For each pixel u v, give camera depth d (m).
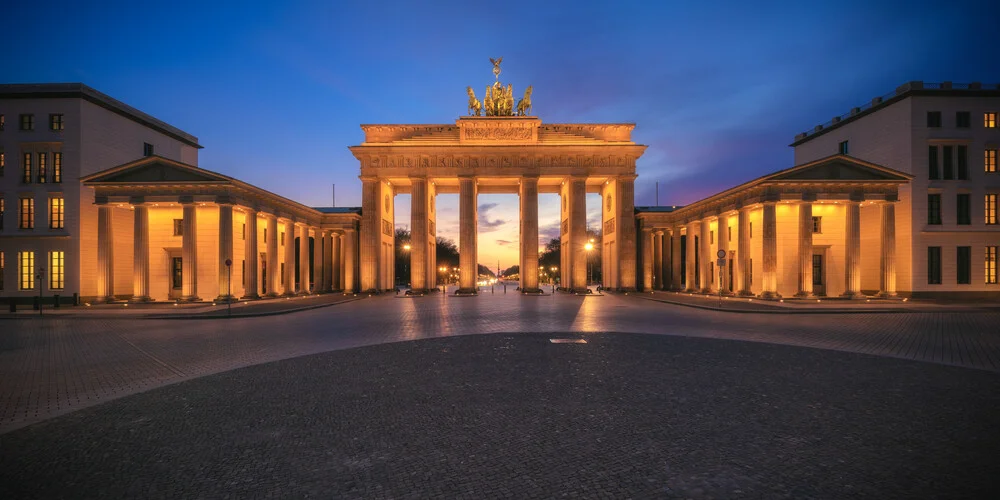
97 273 44.28
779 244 43.62
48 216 46.38
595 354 15.48
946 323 24.59
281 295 51.59
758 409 9.45
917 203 44.94
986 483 6.24
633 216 56.31
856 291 42.22
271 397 10.62
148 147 54.47
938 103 45.19
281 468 6.89
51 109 46.44
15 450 7.71
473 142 55.66
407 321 26.30
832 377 12.18
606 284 62.34
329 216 61.50
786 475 6.53
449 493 6.09
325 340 19.30
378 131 57.28
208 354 16.36
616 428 8.40
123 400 10.57
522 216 56.78
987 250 45.16
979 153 45.19
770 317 27.97
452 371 13.04
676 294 53.59
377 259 55.78
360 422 8.83
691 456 7.18
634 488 6.18
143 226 44.56
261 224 53.78
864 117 50.06
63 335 21.84
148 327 24.92
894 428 8.37
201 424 8.86
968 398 10.23
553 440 7.84
